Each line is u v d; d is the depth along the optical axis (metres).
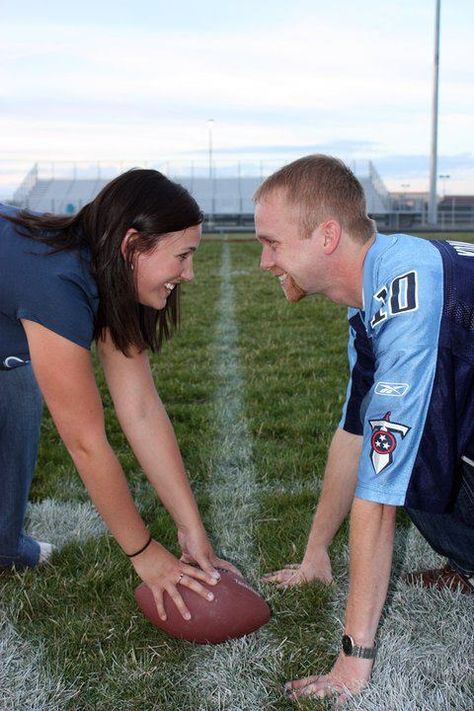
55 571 2.88
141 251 1.96
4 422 2.60
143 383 2.45
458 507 2.29
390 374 1.95
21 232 2.01
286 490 3.66
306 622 2.55
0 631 2.52
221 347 7.40
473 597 2.66
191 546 2.50
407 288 1.94
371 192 52.44
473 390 2.00
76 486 3.77
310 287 2.15
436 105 39.81
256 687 2.25
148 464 2.49
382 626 2.49
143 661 2.36
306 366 6.32
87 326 2.01
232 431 4.61
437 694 2.17
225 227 48.41
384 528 2.06
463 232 37.66
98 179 61.31
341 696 2.14
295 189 2.03
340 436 2.67
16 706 2.18
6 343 2.21
